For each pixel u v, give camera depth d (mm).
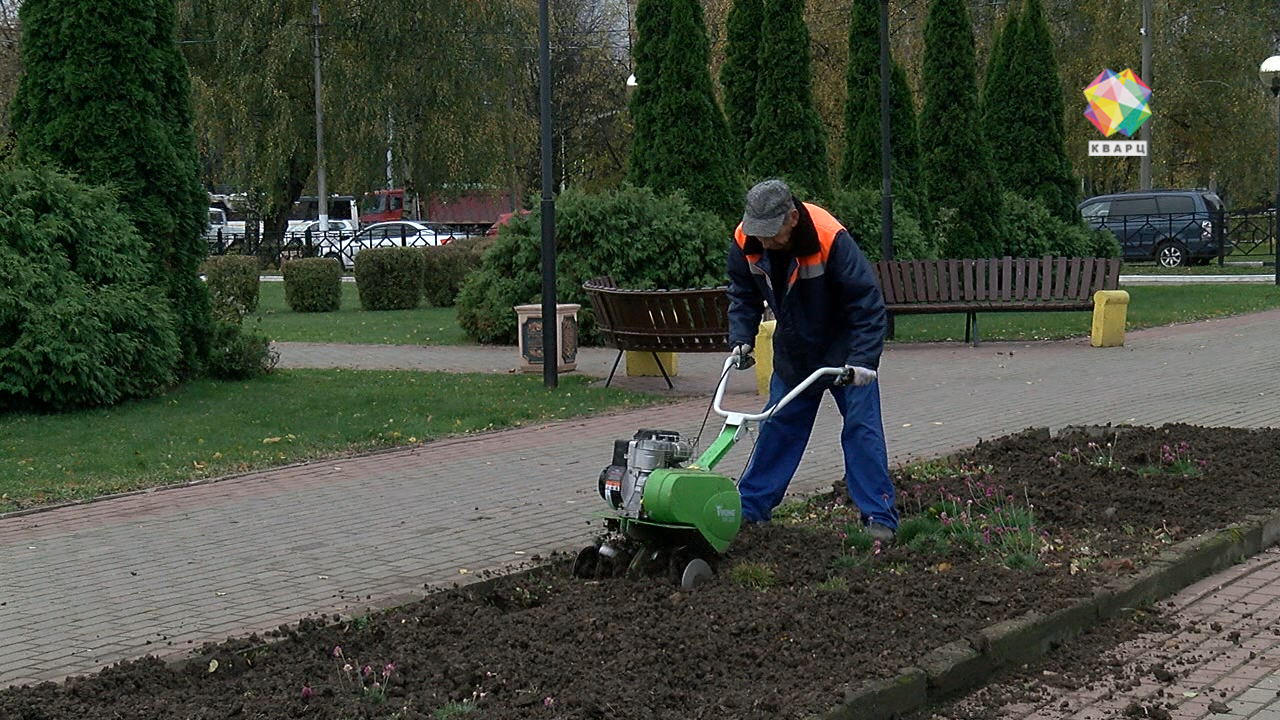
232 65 37500
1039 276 17906
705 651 5082
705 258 18781
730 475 9227
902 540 6770
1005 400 12508
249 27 37219
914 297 18219
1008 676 5223
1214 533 6859
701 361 16359
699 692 4746
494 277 19172
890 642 5199
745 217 6340
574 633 5410
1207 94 42062
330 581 6711
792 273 6621
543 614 5688
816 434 10797
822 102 38000
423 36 38188
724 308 12828
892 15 40688
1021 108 27328
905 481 8203
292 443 10664
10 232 12039
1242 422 10891
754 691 4699
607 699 4605
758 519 7176
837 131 38031
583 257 18562
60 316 11898
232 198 51406
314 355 17812
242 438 10852
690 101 19875
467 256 27094
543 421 11781
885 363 15938
